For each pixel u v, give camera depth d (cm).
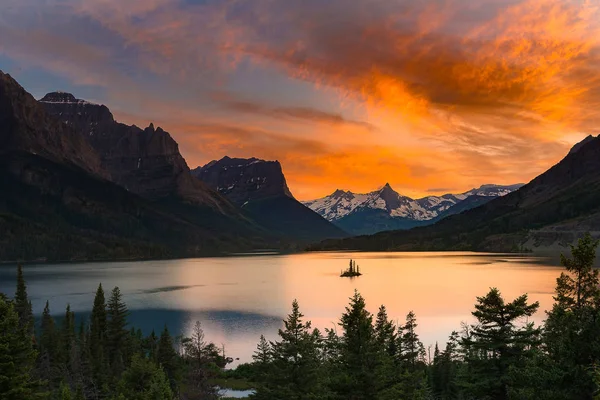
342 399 4238
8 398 3988
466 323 13550
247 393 7881
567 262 4153
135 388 6619
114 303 10700
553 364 3178
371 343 4416
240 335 13250
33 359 4306
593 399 2950
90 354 9119
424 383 5959
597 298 3366
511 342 4097
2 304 4253
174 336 13112
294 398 4869
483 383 4062
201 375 7625
